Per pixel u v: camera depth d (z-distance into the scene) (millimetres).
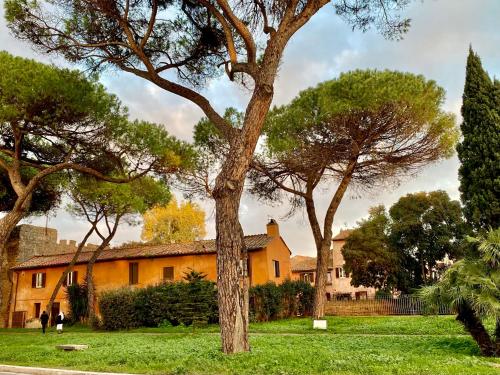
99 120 19312
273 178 23641
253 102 11328
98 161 21219
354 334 17656
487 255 10711
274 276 34469
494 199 18500
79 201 32312
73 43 15695
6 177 24125
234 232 10898
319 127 20438
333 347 12742
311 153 21266
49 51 16062
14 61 17109
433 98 19891
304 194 23547
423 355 10477
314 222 23297
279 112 22109
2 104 16578
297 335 17781
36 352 14641
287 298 30359
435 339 13758
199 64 15961
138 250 38625
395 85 18828
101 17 15172
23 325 39375
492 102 19453
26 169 24500
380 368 8531
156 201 31422
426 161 21469
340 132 20344
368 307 29953
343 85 19797
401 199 43875
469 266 10789
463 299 10539
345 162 22406
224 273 10680
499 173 18641
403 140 20641
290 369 8703
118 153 20703
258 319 26422
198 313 25422
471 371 8008
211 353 10586
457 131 20500
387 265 42562
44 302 39688
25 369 11281
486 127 19250
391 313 29141
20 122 18469
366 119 19719
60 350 15016
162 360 11000
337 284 58438
